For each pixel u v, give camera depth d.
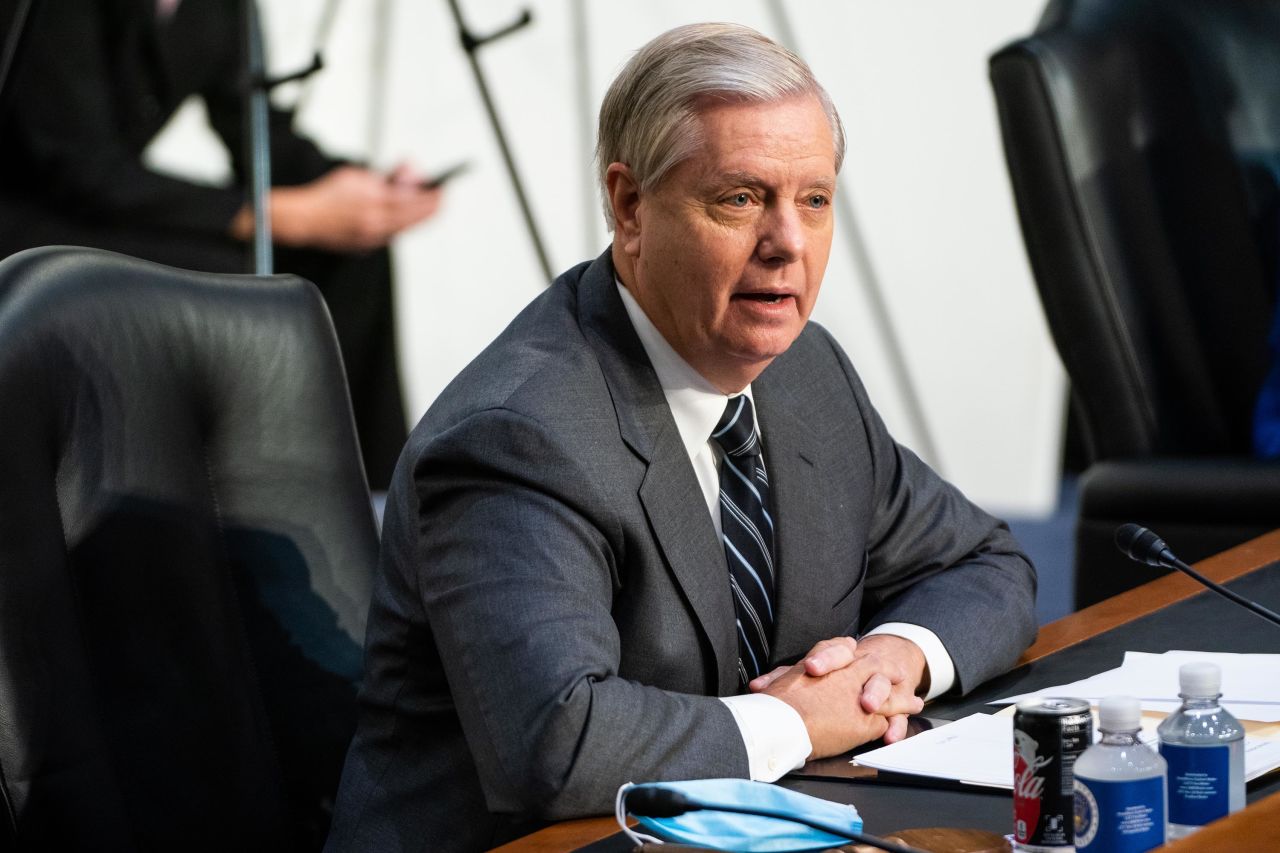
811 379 4.63
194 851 4.07
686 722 3.56
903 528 4.72
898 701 3.84
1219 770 2.87
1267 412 7.03
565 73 12.19
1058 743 2.76
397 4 12.05
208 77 10.87
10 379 3.82
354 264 11.86
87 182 10.03
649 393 4.09
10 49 7.73
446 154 12.23
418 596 4.08
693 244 3.92
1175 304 7.07
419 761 4.11
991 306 12.38
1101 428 6.99
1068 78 6.90
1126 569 6.66
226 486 4.39
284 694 4.36
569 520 3.83
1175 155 7.23
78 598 3.95
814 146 3.92
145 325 4.25
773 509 4.35
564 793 3.45
